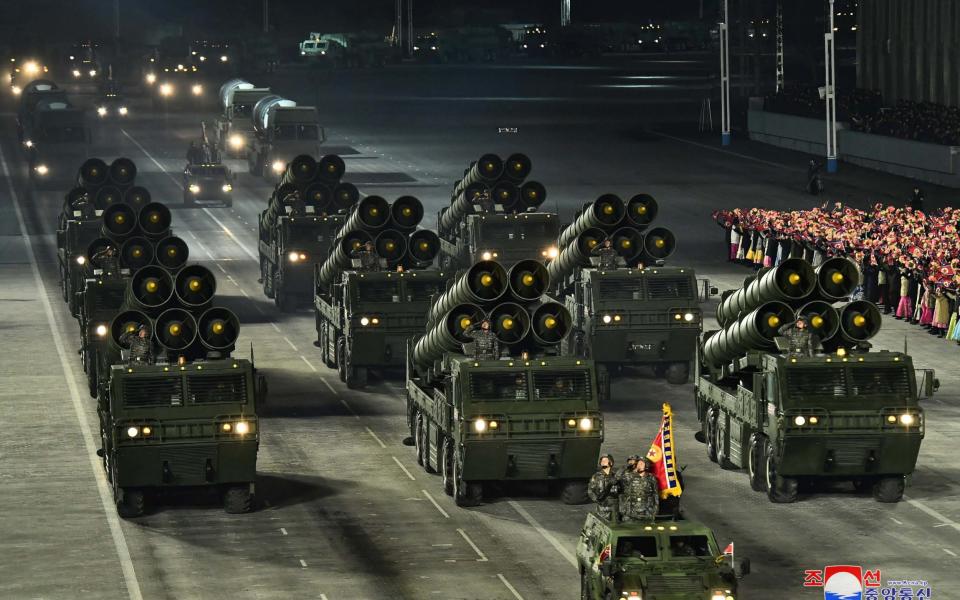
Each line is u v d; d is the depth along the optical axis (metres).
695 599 90.06
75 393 169.25
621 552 92.94
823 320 129.25
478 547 113.31
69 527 119.94
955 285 188.25
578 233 182.00
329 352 182.12
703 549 94.19
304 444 146.25
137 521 121.62
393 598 101.81
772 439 123.50
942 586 103.44
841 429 121.50
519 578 105.75
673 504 101.75
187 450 120.50
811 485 130.12
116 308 168.25
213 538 116.69
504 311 134.62
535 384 123.75
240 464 121.50
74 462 140.25
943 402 159.62
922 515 121.06
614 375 175.88
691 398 163.50
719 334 137.88
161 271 139.00
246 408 121.81
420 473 135.38
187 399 121.62
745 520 119.75
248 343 197.38
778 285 131.00
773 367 123.94
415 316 168.62
